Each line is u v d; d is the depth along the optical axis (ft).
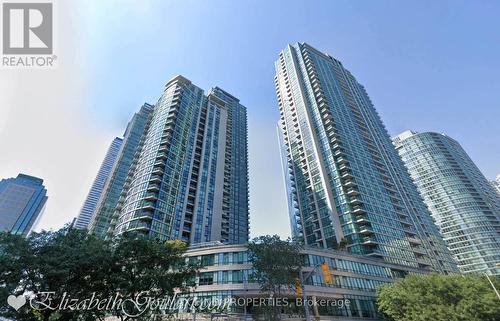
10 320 76.84
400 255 248.11
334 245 245.45
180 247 101.19
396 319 134.92
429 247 286.87
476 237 433.48
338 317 159.02
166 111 339.57
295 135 364.38
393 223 276.41
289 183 353.31
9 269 72.49
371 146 358.43
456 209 470.80
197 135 354.74
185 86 384.68
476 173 532.32
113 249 93.09
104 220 319.68
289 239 146.30
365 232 245.86
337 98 385.50
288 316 146.51
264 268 127.54
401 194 327.47
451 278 131.03
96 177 562.25
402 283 142.82
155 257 91.15
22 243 78.79
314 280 164.45
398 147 601.62
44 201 650.84
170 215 255.50
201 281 160.45
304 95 383.24
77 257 80.02
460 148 582.35
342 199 272.31
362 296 176.76
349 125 355.15
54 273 72.33
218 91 523.70
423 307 123.44
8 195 597.93
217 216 304.50
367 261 203.31
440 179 512.22
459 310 113.70
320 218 276.41
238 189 393.29
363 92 462.60
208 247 175.52
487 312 110.11
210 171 335.47
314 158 318.04
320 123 340.80
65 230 96.07
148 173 272.72
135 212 241.35
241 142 466.70
